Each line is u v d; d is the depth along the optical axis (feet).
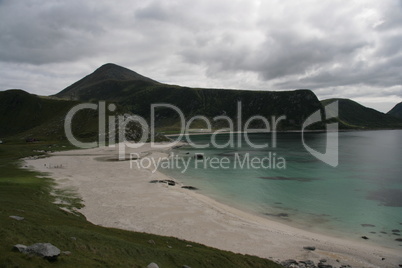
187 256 78.43
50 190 161.89
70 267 53.83
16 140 531.09
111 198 155.43
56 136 554.05
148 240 87.76
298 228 126.00
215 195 180.45
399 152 424.46
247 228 119.44
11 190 141.18
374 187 206.08
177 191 180.04
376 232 122.62
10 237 61.26
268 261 87.04
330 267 88.02
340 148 486.38
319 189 198.80
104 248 70.59
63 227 80.59
